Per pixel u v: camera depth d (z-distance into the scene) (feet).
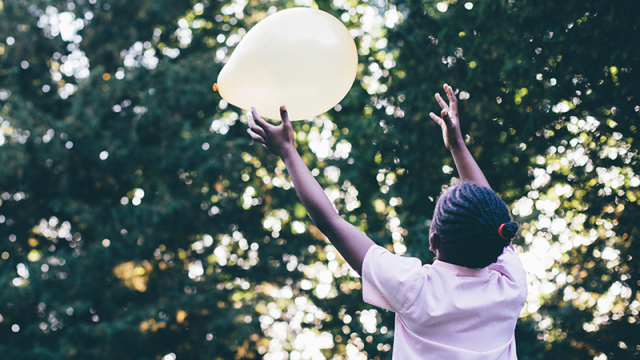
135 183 38.65
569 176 23.66
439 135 25.58
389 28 26.96
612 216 21.86
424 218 27.35
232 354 37.52
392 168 27.96
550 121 21.22
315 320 41.81
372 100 34.91
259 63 5.75
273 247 40.47
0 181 36.04
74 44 38.99
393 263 4.34
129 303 37.01
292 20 5.86
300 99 5.89
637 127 19.01
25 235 38.24
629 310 23.27
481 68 23.17
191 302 36.52
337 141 35.45
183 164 36.78
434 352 4.19
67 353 34.24
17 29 37.83
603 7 17.48
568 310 25.18
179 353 37.35
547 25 19.63
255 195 40.29
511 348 4.42
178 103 37.35
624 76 17.94
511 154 23.45
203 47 41.22
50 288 35.19
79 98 36.32
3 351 34.37
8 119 35.58
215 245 40.14
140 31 39.27
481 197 4.47
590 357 23.90
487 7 21.85
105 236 36.40
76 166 36.70
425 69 25.25
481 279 4.41
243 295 41.50
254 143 39.14
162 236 36.91
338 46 5.90
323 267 42.37
